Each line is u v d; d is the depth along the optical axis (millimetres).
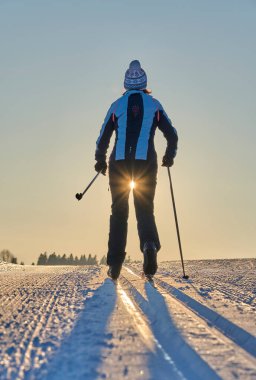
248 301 4762
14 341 3285
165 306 4336
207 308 4285
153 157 6723
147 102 6773
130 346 3117
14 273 9375
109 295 5223
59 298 5133
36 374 2584
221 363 2732
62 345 3148
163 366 2719
